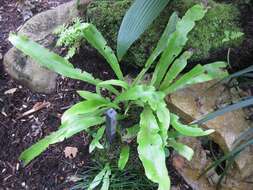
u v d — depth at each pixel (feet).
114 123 1.87
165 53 1.97
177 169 2.13
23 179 2.19
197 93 2.15
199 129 1.86
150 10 2.02
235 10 2.22
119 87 2.28
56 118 2.33
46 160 2.23
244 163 1.98
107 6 2.27
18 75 2.44
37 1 2.91
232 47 2.15
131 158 2.13
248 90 2.18
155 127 1.82
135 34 1.99
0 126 2.34
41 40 2.48
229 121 2.06
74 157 2.21
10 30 2.74
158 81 2.03
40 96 2.43
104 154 2.15
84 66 2.41
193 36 2.14
